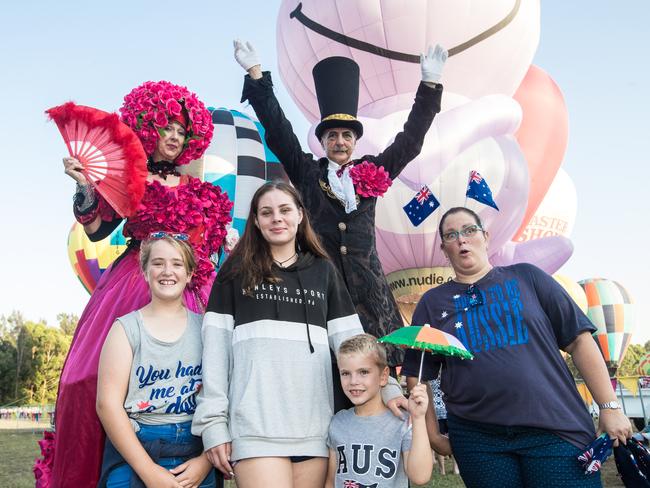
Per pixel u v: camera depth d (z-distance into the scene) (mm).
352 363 2457
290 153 3441
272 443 2275
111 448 2443
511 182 9992
